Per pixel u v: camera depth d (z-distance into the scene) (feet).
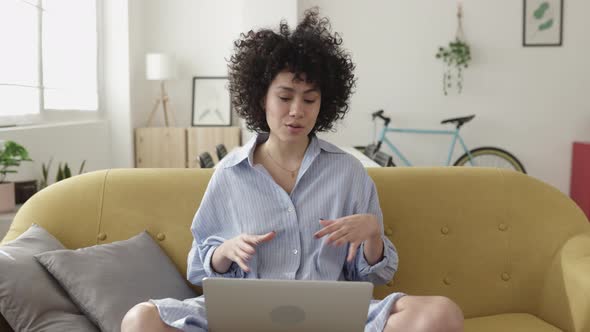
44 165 11.48
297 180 5.23
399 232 6.17
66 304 5.11
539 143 20.52
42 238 5.59
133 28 18.83
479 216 6.29
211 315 4.12
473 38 20.26
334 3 20.18
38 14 13.38
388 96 20.44
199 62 20.33
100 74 18.08
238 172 5.32
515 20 20.24
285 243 5.15
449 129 20.48
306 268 5.11
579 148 19.88
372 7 20.22
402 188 6.28
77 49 16.20
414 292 6.10
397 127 20.52
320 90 5.09
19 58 12.46
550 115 20.45
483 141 20.57
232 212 5.29
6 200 9.44
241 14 20.04
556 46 20.27
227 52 20.27
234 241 4.82
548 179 20.59
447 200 6.29
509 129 20.51
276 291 4.00
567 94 20.38
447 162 20.49
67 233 6.01
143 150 18.98
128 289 5.28
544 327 5.75
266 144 5.43
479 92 20.42
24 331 4.89
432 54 20.34
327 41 5.35
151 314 4.36
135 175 6.30
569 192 20.56
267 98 5.14
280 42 5.08
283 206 5.18
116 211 6.11
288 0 18.94
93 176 6.29
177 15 20.20
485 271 6.20
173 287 5.66
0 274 4.86
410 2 20.21
